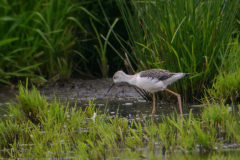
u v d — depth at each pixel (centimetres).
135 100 1235
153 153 666
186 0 1054
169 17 1055
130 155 662
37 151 704
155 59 1091
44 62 1448
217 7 1041
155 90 1009
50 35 1441
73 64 1555
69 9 1409
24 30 1401
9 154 702
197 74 1028
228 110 830
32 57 1423
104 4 1563
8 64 1430
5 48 1411
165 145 711
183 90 1133
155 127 801
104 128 808
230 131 741
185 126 793
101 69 1518
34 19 1370
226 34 1074
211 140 686
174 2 1071
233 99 1065
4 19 1323
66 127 852
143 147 707
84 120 933
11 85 1418
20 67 1402
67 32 1466
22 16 1355
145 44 1166
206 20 1055
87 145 730
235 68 1118
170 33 1062
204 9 1046
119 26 1563
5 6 1368
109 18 1545
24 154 701
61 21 1423
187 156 639
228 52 1112
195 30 1057
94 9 1547
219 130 793
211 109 849
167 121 908
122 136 765
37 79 1448
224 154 644
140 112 1038
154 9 1103
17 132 831
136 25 1141
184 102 1146
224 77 1087
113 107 1123
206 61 1040
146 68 1137
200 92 1119
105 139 755
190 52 1076
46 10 1402
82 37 1537
